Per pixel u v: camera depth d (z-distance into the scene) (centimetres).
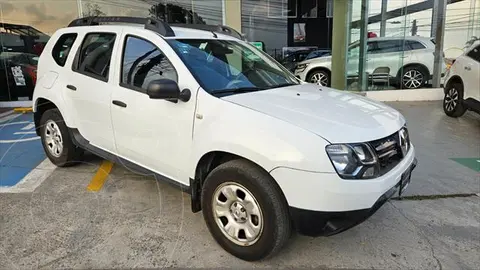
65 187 391
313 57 1060
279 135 241
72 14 862
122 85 338
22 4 836
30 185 396
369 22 971
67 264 265
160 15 896
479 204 364
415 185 409
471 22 952
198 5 903
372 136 253
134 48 338
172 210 344
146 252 280
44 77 434
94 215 333
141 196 371
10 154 499
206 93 283
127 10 882
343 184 231
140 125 321
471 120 725
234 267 264
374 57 984
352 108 291
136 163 342
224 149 260
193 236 302
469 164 478
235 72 330
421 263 271
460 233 311
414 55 964
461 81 711
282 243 252
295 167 232
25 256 273
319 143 233
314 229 240
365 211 240
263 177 247
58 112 423
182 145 292
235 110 265
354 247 291
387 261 273
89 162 460
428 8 947
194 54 318
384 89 987
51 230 308
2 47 847
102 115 358
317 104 288
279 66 399
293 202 237
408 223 327
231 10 909
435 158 502
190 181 295
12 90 866
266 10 990
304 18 1028
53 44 438
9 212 336
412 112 809
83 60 390
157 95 276
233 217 271
